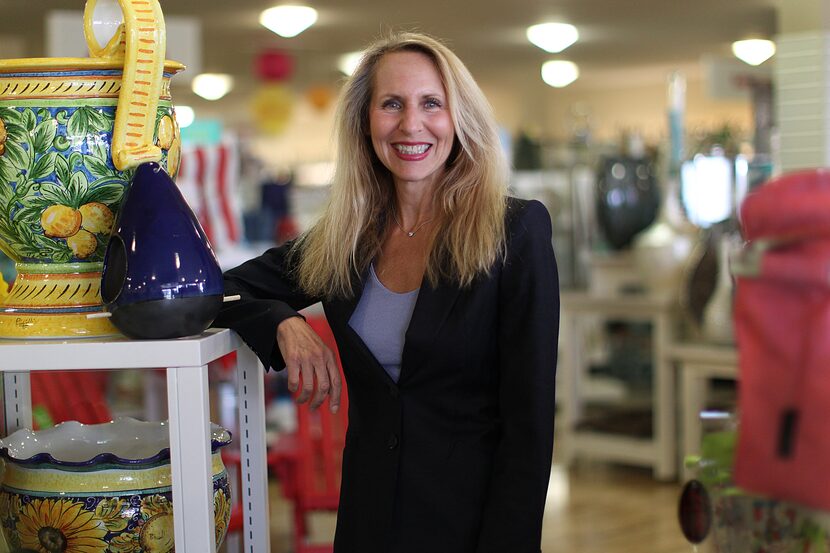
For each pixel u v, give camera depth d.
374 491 1.83
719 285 5.30
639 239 6.11
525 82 14.12
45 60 1.56
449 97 1.82
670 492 5.62
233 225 5.89
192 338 1.55
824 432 1.24
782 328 1.27
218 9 8.56
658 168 6.95
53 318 1.61
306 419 3.71
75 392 3.59
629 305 5.88
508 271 1.76
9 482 1.66
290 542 4.68
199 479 1.52
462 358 1.78
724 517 1.56
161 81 1.61
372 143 1.95
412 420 1.81
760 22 9.76
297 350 1.77
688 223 5.87
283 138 17.67
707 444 1.60
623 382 6.38
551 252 1.79
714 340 5.39
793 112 3.97
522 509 1.73
